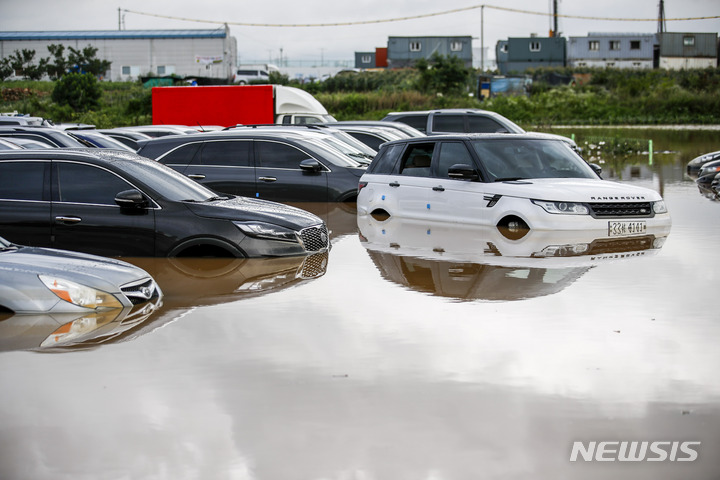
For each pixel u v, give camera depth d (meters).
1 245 7.14
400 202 11.55
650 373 4.79
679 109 51.28
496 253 8.85
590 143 31.20
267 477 3.51
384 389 4.57
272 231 8.84
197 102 28.34
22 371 4.96
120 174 8.80
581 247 9.14
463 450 3.76
